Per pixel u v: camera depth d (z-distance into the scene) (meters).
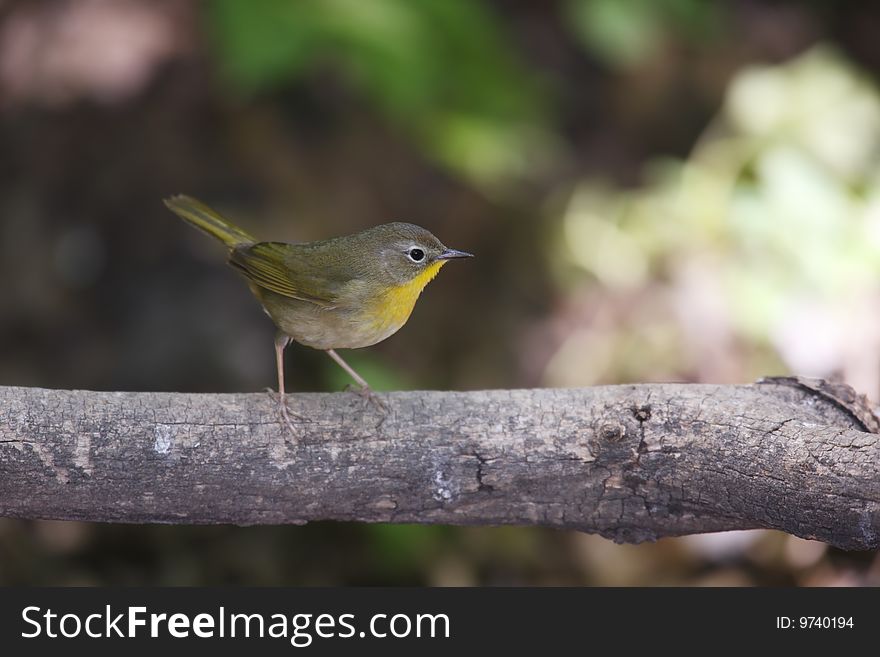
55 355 11.91
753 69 14.62
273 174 13.10
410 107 11.37
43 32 13.70
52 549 10.82
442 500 6.80
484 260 13.40
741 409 6.52
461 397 6.91
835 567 10.68
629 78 14.54
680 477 6.59
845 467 5.92
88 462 6.56
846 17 15.51
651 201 13.13
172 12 13.75
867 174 12.51
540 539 11.08
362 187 13.27
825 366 11.36
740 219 12.38
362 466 6.72
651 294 12.61
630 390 6.86
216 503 6.73
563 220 13.38
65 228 12.65
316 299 7.87
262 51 10.68
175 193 12.85
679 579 10.80
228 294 12.18
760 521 6.41
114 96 13.30
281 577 10.83
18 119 13.26
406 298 8.11
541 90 13.80
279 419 6.76
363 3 10.88
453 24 12.12
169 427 6.65
